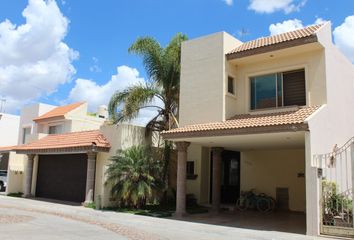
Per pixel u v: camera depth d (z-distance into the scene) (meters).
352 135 19.16
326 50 16.70
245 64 19.11
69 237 10.86
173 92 22.66
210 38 19.31
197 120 19.11
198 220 16.48
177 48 23.14
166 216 17.56
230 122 17.06
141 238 11.29
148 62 22.52
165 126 22.36
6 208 18.67
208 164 22.83
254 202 20.39
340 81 18.17
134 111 21.78
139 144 21.59
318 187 13.09
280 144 18.23
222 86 18.36
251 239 12.35
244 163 22.11
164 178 21.06
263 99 18.41
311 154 13.55
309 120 13.67
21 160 28.09
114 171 19.31
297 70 17.47
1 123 42.31
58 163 24.88
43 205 20.89
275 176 20.89
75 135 24.16
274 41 17.58
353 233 12.27
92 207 20.11
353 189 12.59
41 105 36.09
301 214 19.00
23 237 10.48
